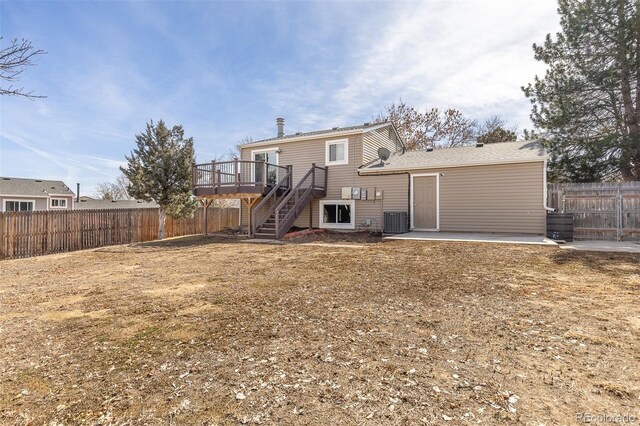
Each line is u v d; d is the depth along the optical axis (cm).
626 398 203
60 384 233
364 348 280
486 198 1167
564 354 263
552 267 604
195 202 1570
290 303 414
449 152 1420
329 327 330
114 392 221
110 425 187
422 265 644
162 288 516
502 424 180
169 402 208
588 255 720
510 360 255
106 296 476
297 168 1567
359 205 1427
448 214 1236
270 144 1625
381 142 1619
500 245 873
